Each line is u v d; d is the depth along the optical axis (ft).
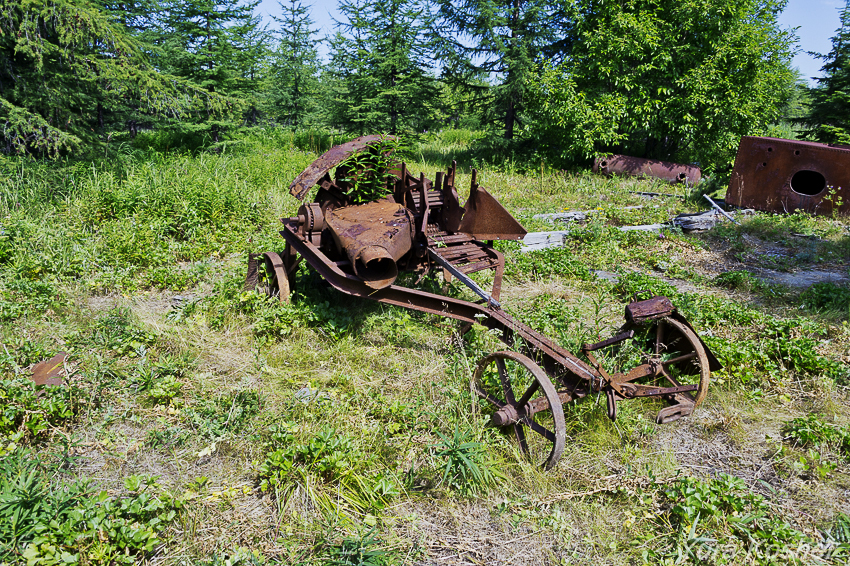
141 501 10.39
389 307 20.06
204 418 13.65
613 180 49.96
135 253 24.20
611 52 53.26
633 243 31.32
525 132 58.39
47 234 25.08
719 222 35.68
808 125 61.67
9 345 16.10
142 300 20.83
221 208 30.66
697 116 53.72
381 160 20.24
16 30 34.55
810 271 27.50
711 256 29.84
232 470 12.26
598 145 58.39
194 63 56.80
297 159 50.57
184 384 15.14
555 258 27.14
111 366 15.44
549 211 38.19
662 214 37.37
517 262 26.43
